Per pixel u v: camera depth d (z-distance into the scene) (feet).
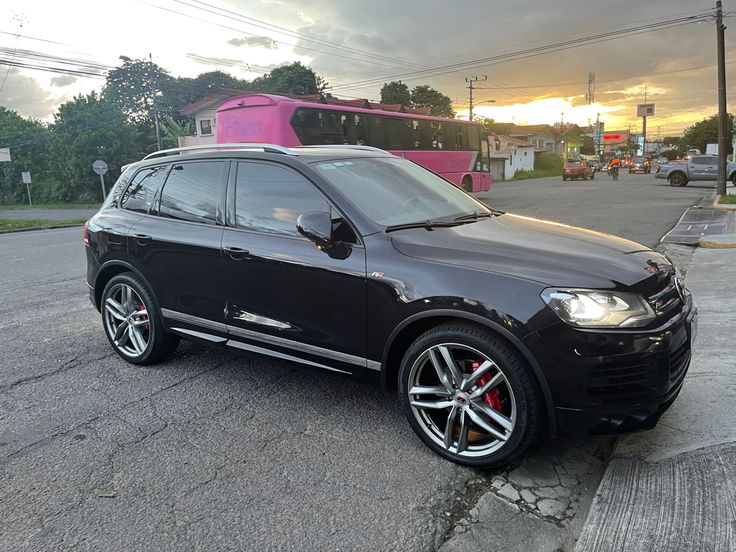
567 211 54.24
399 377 10.43
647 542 7.76
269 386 13.62
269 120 48.67
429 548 7.94
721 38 69.15
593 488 9.27
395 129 62.49
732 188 81.15
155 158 15.24
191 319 13.52
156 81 159.63
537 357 8.74
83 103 135.85
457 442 9.99
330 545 8.02
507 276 9.19
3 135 165.48
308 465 10.08
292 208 11.78
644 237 35.96
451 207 12.92
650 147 481.87
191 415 12.16
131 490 9.44
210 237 12.82
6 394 13.47
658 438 10.36
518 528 8.30
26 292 24.70
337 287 10.73
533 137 268.41
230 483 9.58
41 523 8.62
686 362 9.75
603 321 8.59
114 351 16.44
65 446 10.94
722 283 21.76
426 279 9.72
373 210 11.34
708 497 8.57
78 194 141.28
